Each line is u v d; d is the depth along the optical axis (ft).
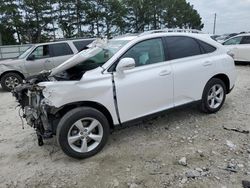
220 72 17.89
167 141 14.67
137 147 14.17
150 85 14.70
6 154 14.49
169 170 11.91
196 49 16.99
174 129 16.17
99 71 13.55
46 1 138.62
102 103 13.43
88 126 13.30
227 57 18.39
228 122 16.88
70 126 12.68
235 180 10.94
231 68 18.57
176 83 15.75
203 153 13.15
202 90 17.21
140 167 12.30
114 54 14.21
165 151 13.58
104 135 13.69
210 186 10.66
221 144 13.99
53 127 13.16
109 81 13.56
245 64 44.34
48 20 142.51
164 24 203.62
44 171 12.55
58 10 144.56
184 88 16.21
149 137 15.28
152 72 14.85
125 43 14.80
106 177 11.73
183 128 16.24
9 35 139.95
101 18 155.22
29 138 16.35
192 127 16.33
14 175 12.42
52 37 147.02
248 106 19.99
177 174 11.57
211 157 12.76
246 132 15.25
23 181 11.91
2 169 13.01
